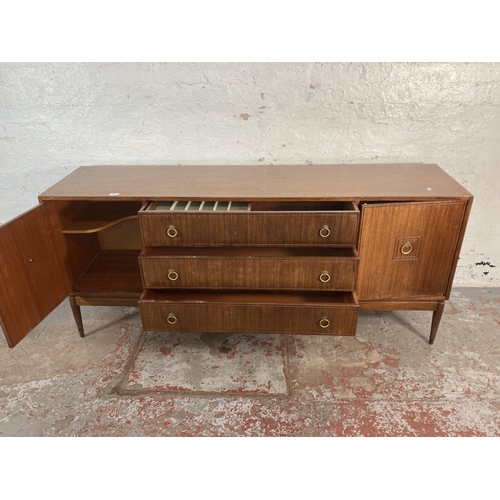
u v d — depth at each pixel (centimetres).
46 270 184
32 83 206
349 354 205
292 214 164
